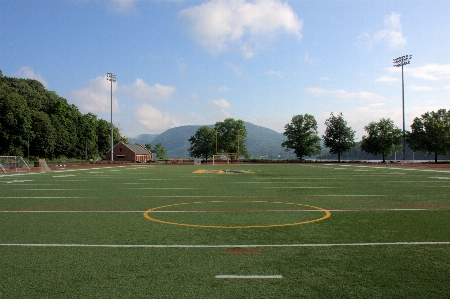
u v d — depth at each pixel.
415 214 10.09
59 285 4.69
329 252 6.19
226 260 5.75
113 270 5.27
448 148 54.03
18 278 4.96
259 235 7.54
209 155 92.12
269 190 16.84
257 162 73.12
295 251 6.27
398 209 11.03
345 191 16.20
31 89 79.38
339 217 9.66
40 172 35.00
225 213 10.39
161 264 5.55
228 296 4.31
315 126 77.12
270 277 4.96
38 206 11.97
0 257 5.96
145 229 8.20
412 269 5.28
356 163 63.97
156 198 14.01
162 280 4.85
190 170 38.88
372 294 4.38
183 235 7.56
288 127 78.31
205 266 5.45
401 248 6.43
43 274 5.11
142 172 34.66
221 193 15.67
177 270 5.26
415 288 4.57
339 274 5.07
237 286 4.63
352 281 4.81
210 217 9.73
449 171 32.66
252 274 5.09
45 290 4.53
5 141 55.75
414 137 56.78
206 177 26.55
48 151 64.88
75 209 11.29
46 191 16.70
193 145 94.19
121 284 4.71
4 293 4.43
